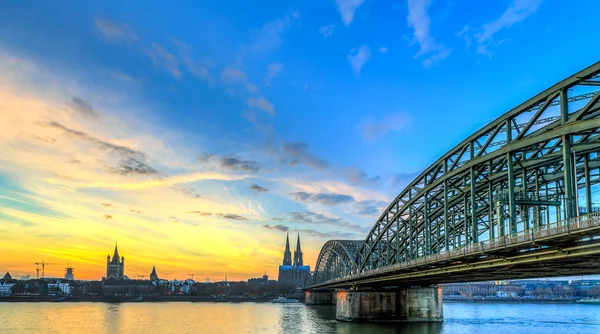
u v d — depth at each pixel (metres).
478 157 56.25
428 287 105.38
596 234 38.31
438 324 100.81
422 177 73.06
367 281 97.38
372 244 99.88
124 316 154.00
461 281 84.50
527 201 49.12
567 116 43.16
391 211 88.75
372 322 103.19
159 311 188.12
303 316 143.12
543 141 45.38
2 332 101.06
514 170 57.44
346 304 107.38
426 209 72.19
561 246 42.69
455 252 55.53
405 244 91.19
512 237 45.56
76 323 124.50
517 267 52.66
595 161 54.44
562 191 60.06
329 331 87.31
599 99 40.75
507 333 85.69
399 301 104.50
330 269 170.88
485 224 73.75
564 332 89.38
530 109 49.41
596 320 122.31
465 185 67.38
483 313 157.75
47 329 107.69
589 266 49.56
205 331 101.00
